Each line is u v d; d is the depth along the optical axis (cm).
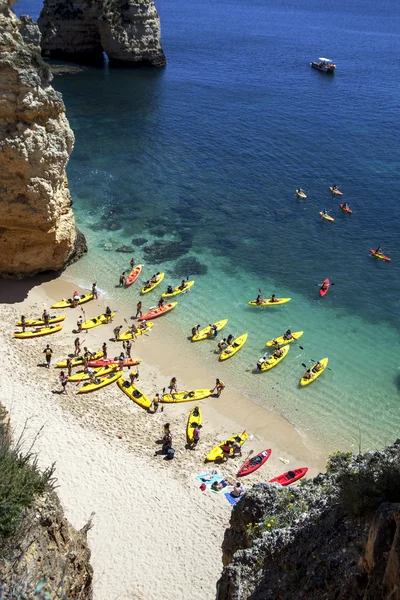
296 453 3744
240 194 7194
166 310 5028
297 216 6738
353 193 7362
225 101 10788
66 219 5147
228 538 1956
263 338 4812
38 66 4409
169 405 4047
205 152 8406
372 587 1120
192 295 5275
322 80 12700
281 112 10331
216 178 7588
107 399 4016
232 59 14350
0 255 5091
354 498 1405
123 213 6569
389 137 9356
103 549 2897
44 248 5159
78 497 3167
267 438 3847
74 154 8012
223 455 3641
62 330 4731
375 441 3862
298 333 4847
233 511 1969
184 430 3831
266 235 6306
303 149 8700
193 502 3256
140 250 5903
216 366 4481
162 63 12925
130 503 3188
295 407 4122
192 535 3042
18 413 3700
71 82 11312
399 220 6762
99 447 3553
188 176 7594
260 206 6925
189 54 14600
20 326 4684
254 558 1553
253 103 10756
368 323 5047
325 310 5191
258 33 19150
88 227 6234
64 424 3697
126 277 5459
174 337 4762
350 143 9031
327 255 6022
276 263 5834
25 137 4456
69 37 12444
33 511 1392
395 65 14800
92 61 12800
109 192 7025
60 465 3344
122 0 11944
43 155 4591
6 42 4200
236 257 5891
